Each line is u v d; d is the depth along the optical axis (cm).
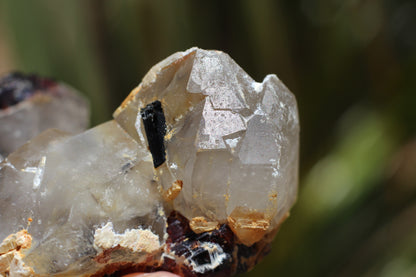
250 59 44
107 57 43
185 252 23
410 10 53
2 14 42
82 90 42
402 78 42
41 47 42
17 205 22
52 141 23
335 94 46
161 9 41
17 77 28
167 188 22
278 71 45
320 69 46
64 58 42
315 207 39
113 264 23
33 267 22
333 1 46
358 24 46
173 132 23
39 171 22
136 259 23
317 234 38
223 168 22
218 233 23
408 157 39
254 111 22
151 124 23
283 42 45
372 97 44
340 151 41
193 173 22
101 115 43
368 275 37
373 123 41
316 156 46
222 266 23
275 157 22
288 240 39
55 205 22
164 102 23
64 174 22
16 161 23
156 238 23
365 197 39
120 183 22
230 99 22
